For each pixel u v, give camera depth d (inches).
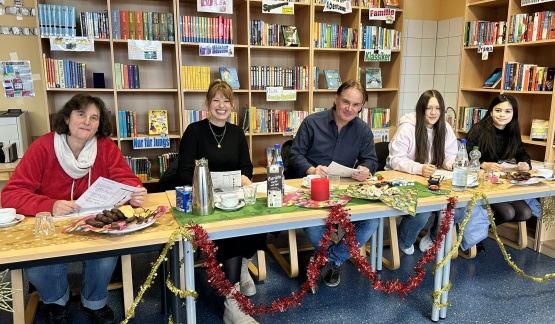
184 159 92.4
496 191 83.4
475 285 99.7
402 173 103.1
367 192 77.3
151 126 142.7
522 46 140.0
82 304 80.5
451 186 87.5
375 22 175.2
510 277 104.0
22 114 126.8
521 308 89.1
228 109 93.5
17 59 133.0
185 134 94.4
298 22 160.7
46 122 132.0
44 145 73.4
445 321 84.2
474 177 87.4
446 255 81.4
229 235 64.4
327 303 91.7
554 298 93.5
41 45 124.0
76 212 69.2
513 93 142.5
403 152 110.0
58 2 134.0
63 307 79.0
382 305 90.7
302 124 107.7
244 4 145.4
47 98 128.6
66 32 125.4
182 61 151.2
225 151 95.2
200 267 106.7
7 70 132.5
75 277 102.2
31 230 61.4
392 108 175.6
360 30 159.9
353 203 75.0
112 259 76.4
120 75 135.5
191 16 138.7
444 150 111.0
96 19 128.8
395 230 107.2
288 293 96.3
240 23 151.3
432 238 114.0
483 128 118.9
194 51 151.9
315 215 69.1
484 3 148.6
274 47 149.2
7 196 68.6
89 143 76.8
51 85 128.4
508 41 137.5
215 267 66.0
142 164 142.2
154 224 63.5
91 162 75.7
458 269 108.5
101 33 130.0
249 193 74.9
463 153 91.9
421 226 109.4
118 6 140.1
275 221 66.1
